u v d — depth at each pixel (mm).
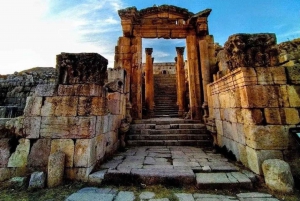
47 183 3584
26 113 4203
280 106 3949
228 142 5320
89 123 3996
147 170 3992
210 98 7137
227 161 4789
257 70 4129
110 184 3705
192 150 6230
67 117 4078
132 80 9797
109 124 5418
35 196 3191
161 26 10188
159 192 3326
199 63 9914
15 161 4008
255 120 3928
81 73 4293
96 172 3934
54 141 4004
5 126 4227
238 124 4613
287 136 3805
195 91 9570
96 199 3037
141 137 7469
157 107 15688
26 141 4074
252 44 4172
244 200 2980
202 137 7320
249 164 4070
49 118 4117
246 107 4102
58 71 4309
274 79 4066
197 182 3508
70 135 3984
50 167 3641
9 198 3137
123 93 7602
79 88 4219
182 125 8109
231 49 4500
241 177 3658
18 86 13703
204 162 4703
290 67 4117
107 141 5199
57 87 4250
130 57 10008
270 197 3059
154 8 10273
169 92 18672
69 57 4277
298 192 3178
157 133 7789
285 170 3254
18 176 3875
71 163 3850
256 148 3799
